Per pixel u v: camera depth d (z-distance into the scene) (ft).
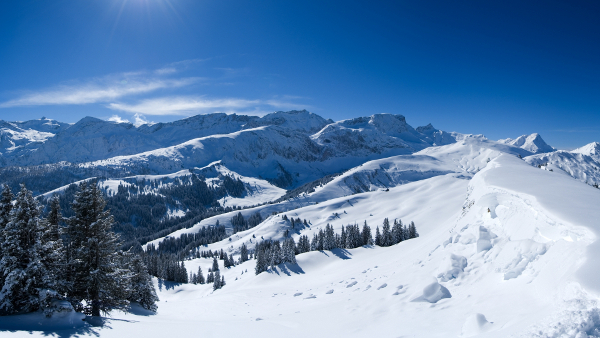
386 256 158.61
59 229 79.51
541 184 74.59
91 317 73.00
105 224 82.23
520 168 110.32
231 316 106.32
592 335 26.03
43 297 62.54
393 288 65.51
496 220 70.28
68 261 78.59
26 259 65.98
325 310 70.79
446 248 74.74
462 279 56.24
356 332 49.96
